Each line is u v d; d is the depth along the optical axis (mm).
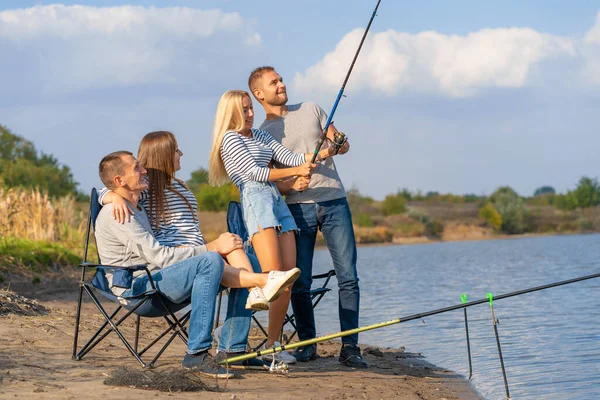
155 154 4543
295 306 5258
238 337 4480
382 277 14594
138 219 4352
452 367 5375
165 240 4504
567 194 50812
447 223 45438
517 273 14594
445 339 6656
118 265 4371
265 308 4246
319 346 6211
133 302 4301
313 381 4371
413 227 42875
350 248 5152
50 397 3375
